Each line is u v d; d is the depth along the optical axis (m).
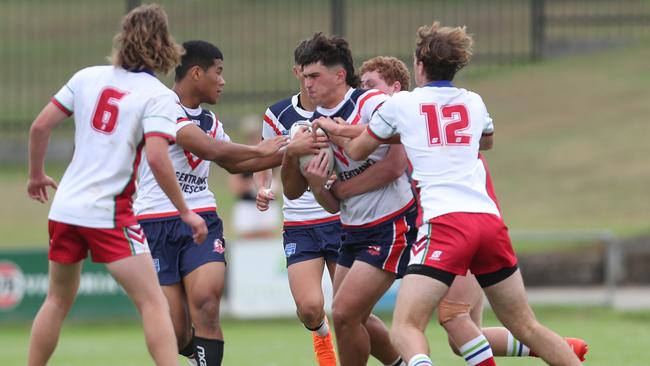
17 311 46.66
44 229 62.34
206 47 26.23
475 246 21.77
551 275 52.38
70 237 22.11
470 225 21.73
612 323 45.03
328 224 26.27
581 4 99.00
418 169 22.36
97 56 94.50
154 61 22.30
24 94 88.31
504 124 75.94
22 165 74.38
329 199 24.84
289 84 82.81
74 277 22.66
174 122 22.02
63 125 75.00
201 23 96.75
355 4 101.94
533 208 61.25
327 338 26.50
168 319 22.11
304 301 25.47
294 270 26.12
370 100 24.72
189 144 24.81
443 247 21.70
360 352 24.91
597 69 84.19
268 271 47.44
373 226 24.59
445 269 21.66
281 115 26.16
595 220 58.34
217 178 72.25
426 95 22.59
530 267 52.38
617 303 49.62
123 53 22.22
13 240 59.22
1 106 85.00
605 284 52.28
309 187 25.42
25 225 63.12
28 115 82.56
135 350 39.22
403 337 21.42
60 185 22.28
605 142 71.31
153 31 22.25
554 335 22.38
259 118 71.56
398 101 22.64
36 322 22.66
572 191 64.00
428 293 21.67
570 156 69.75
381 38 90.56
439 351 36.91
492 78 84.38
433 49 22.53
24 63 95.06
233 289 47.38
